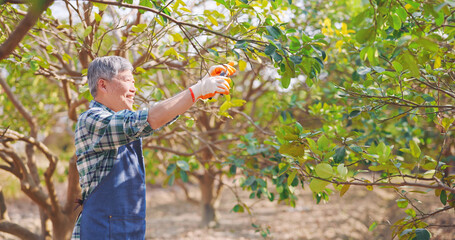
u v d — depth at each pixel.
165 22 1.85
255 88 6.18
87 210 1.62
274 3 2.14
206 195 7.03
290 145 1.95
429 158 1.91
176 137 5.48
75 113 3.65
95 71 1.71
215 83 1.49
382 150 1.80
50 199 3.56
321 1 4.76
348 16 4.67
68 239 3.62
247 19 3.07
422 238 1.91
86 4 2.94
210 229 6.79
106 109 1.73
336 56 3.90
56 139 9.00
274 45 1.71
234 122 6.11
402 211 5.49
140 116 1.46
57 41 3.57
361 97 2.11
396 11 1.56
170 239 6.19
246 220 7.57
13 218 7.31
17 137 3.29
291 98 4.22
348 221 6.17
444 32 1.92
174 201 10.37
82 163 1.66
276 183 3.28
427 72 2.01
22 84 5.00
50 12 2.89
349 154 2.46
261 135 4.38
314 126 4.50
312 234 5.83
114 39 3.90
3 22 2.37
